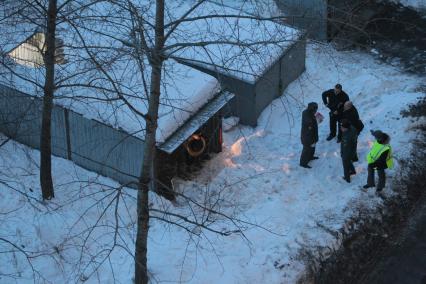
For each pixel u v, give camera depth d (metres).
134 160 16.78
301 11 21.16
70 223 16.12
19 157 17.94
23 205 16.42
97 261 15.28
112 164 17.30
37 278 14.85
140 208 12.59
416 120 19.41
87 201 16.75
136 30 11.08
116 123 16.52
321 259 15.65
